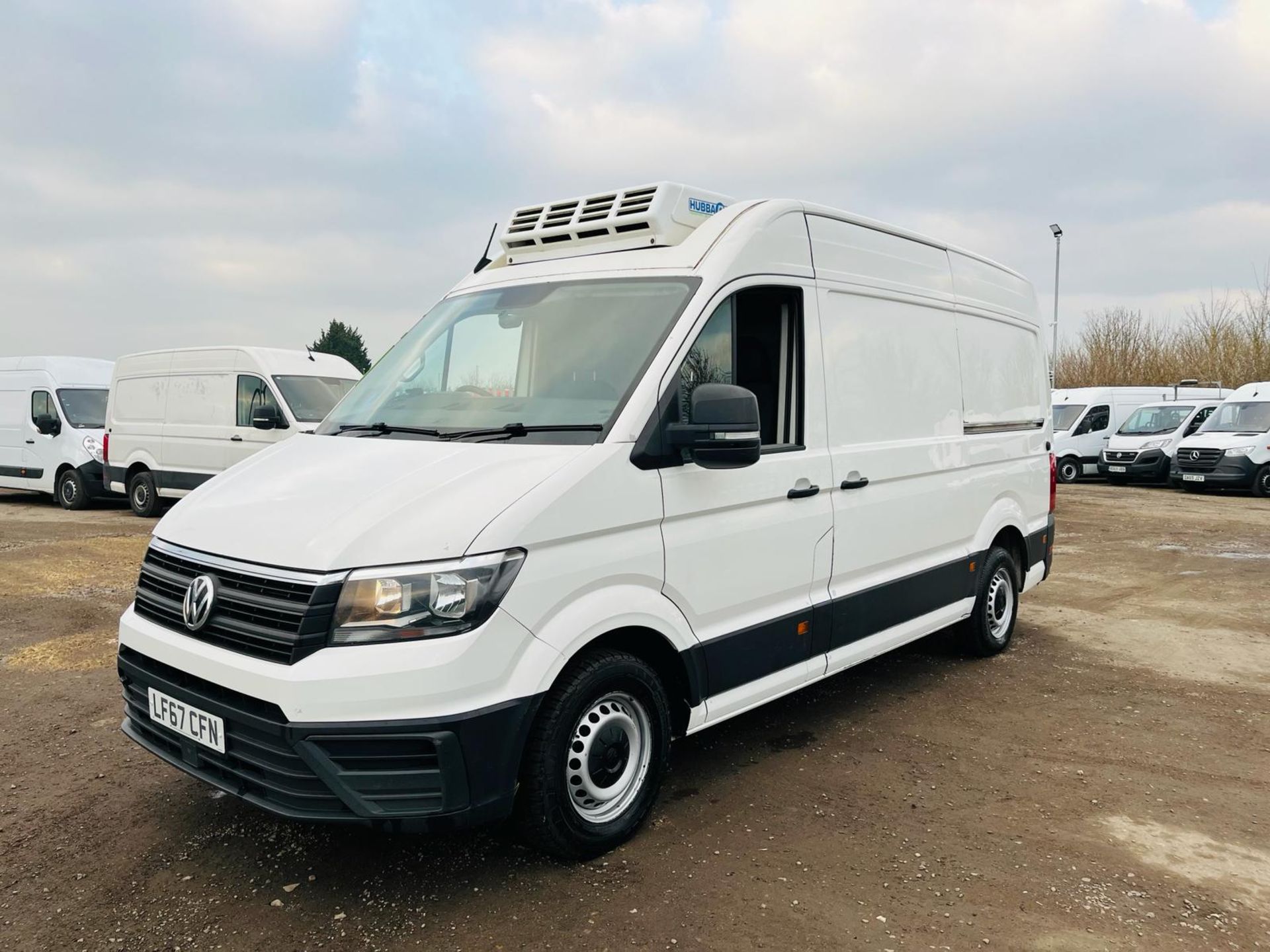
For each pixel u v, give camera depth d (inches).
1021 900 117.5
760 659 150.6
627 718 129.3
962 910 115.0
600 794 126.8
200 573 117.8
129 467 512.4
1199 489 700.7
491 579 108.0
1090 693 206.1
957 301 212.1
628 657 126.6
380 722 102.3
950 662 231.0
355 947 106.9
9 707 192.2
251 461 146.5
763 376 155.4
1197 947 107.7
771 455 152.4
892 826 138.7
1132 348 1470.2
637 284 145.6
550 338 145.2
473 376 149.5
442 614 105.4
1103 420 832.3
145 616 127.4
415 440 134.7
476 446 127.6
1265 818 142.7
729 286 143.8
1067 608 294.8
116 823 138.9
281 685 102.9
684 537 134.6
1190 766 163.6
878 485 178.4
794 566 156.5
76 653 233.1
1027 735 179.0
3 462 604.4
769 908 114.9
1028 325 250.5
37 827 137.9
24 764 162.4
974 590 217.9
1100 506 596.7
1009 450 231.1
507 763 110.3
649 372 130.9
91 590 309.6
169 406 490.0
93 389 595.5
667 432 130.6
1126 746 173.3
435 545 107.0
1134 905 116.7
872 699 201.2
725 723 185.2
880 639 182.5
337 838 133.8
